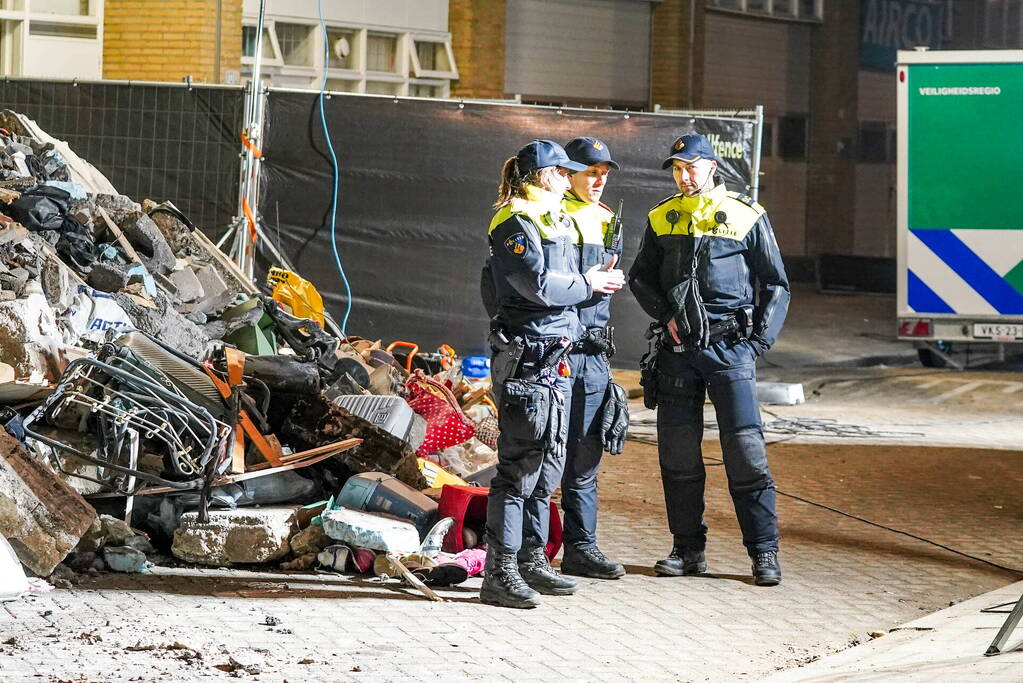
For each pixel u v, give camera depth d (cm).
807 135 6738
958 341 3550
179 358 1466
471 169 2772
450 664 1114
